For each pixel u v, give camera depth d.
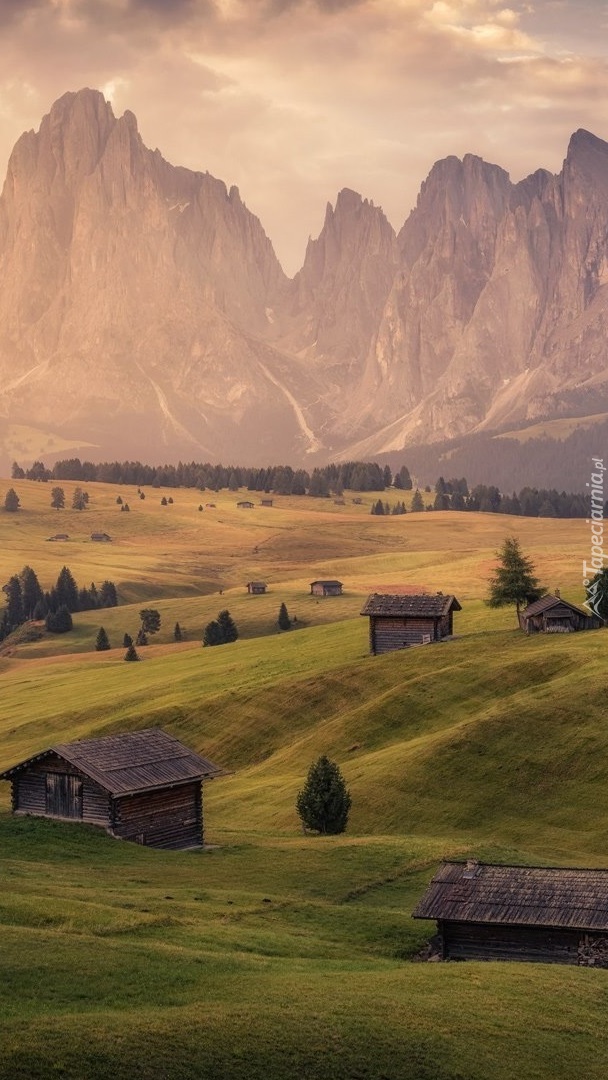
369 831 100.81
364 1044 44.00
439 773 107.62
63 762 86.81
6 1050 39.47
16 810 88.81
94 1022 42.50
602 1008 50.97
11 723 160.62
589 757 105.44
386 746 122.56
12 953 49.41
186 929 58.09
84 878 70.56
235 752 134.25
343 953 58.44
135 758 88.06
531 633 153.88
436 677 134.38
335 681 144.50
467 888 63.00
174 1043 41.72
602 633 146.62
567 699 116.12
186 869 77.62
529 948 59.81
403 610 161.12
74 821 85.44
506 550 171.38
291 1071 41.56
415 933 63.72
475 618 180.25
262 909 65.75
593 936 58.75
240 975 50.44
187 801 88.31
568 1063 45.28
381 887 75.50
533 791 102.56
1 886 63.88
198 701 147.25
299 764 124.25
